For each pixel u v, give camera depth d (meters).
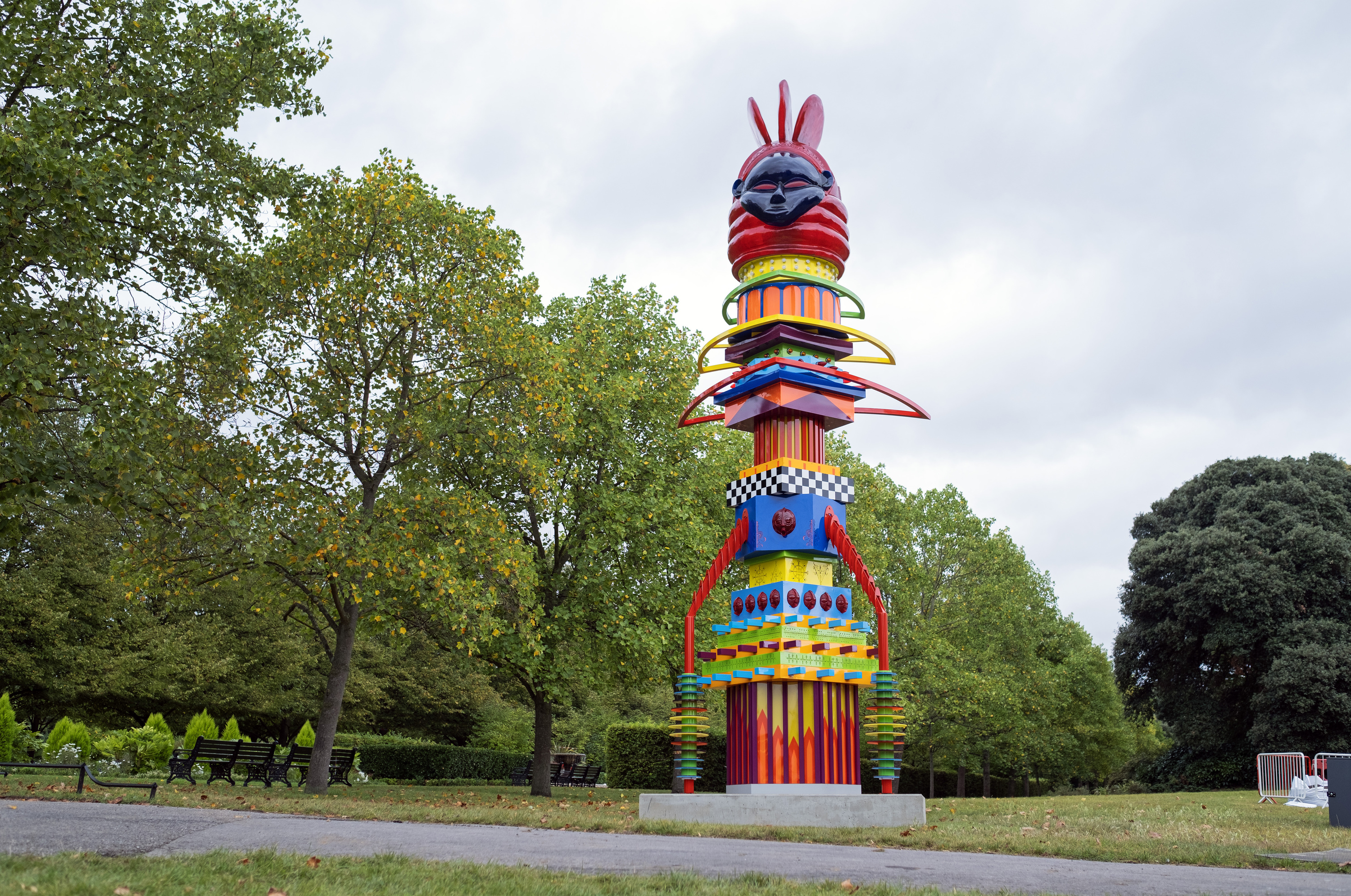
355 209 19.94
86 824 9.56
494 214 21.34
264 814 12.48
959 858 9.91
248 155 18.34
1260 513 40.06
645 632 23.22
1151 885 7.95
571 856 9.05
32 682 32.56
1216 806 20.64
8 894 5.68
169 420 16.42
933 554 39.16
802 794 14.94
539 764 24.34
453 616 18.69
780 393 16.94
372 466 20.98
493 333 19.81
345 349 20.34
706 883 7.23
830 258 17.84
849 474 32.78
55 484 14.70
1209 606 38.09
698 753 16.86
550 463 22.91
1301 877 8.66
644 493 24.19
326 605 22.95
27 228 14.09
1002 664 36.28
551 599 24.34
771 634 16.16
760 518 16.70
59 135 13.61
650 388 26.03
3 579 31.50
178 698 36.12
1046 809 18.88
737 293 18.05
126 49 16.66
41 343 14.21
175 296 17.55
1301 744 35.34
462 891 6.59
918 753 39.91
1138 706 43.84
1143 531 46.78
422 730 49.25
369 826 11.31
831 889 7.19
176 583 19.81
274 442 19.52
